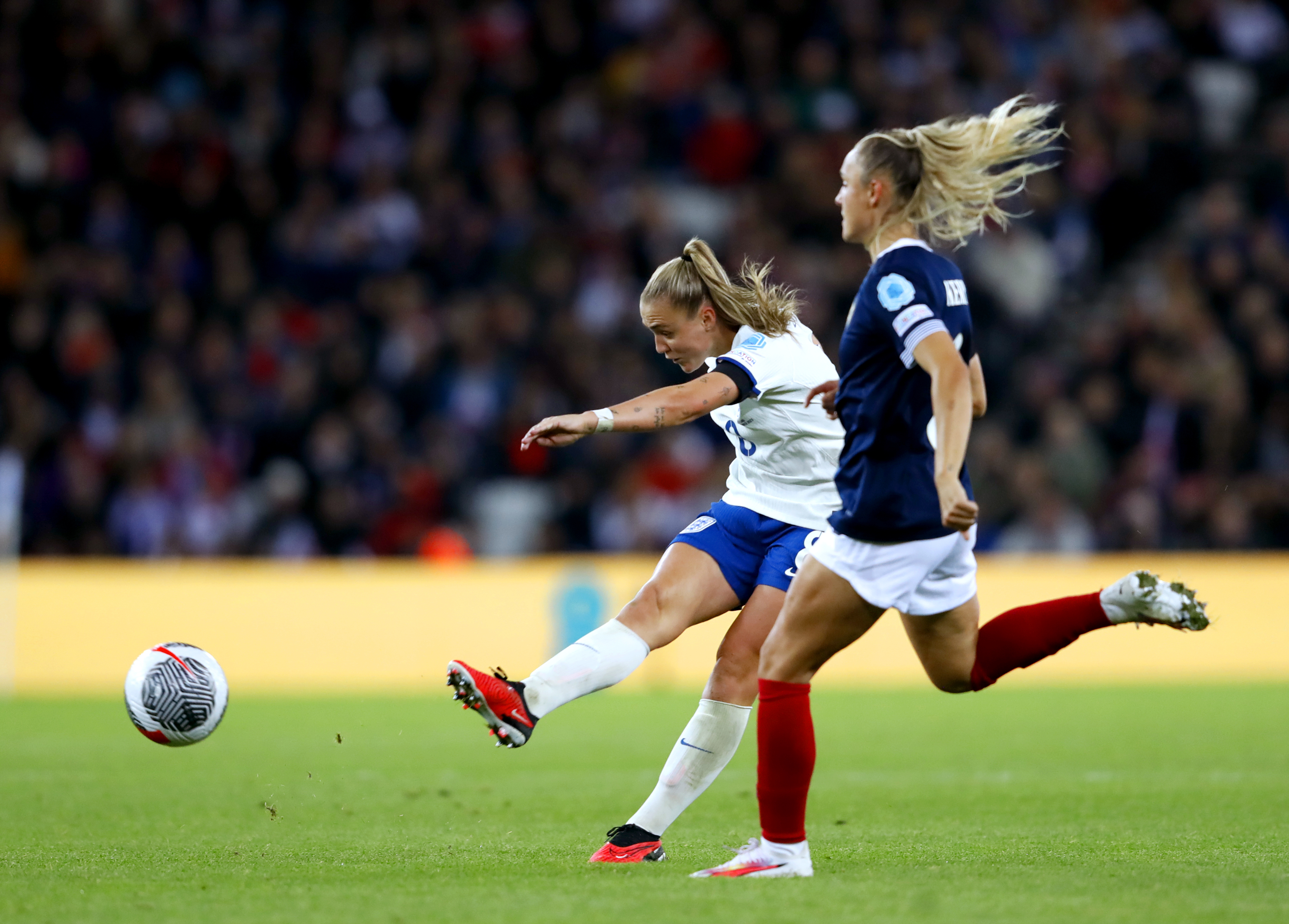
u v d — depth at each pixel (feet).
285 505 173.68
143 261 207.00
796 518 53.67
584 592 155.12
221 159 213.05
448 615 153.89
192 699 53.31
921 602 48.11
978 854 53.83
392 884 46.96
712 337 54.49
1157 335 188.75
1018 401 186.19
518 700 48.62
